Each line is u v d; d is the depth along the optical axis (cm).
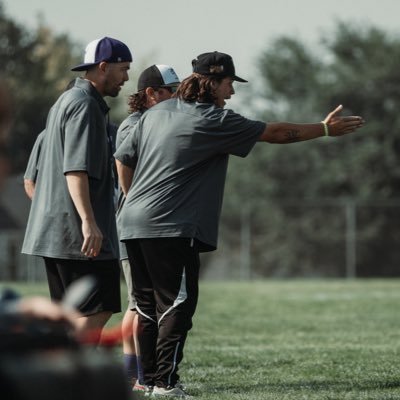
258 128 1942
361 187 14000
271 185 13950
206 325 4281
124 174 1997
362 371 2514
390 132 14262
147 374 2002
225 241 12469
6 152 684
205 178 1942
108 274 1842
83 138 1800
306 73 15875
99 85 1875
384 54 15000
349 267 11188
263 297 6706
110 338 776
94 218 1825
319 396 2014
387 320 4628
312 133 1970
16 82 15850
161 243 1908
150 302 1997
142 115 2012
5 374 677
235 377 2405
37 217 1848
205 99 1958
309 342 3469
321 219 12262
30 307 708
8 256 12294
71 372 693
